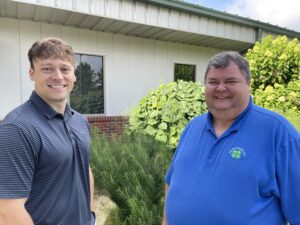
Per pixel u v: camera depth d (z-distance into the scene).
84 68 6.53
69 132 1.68
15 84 5.69
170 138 4.07
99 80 6.77
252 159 1.36
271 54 4.48
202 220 1.44
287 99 4.07
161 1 6.02
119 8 5.63
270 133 1.37
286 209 1.34
